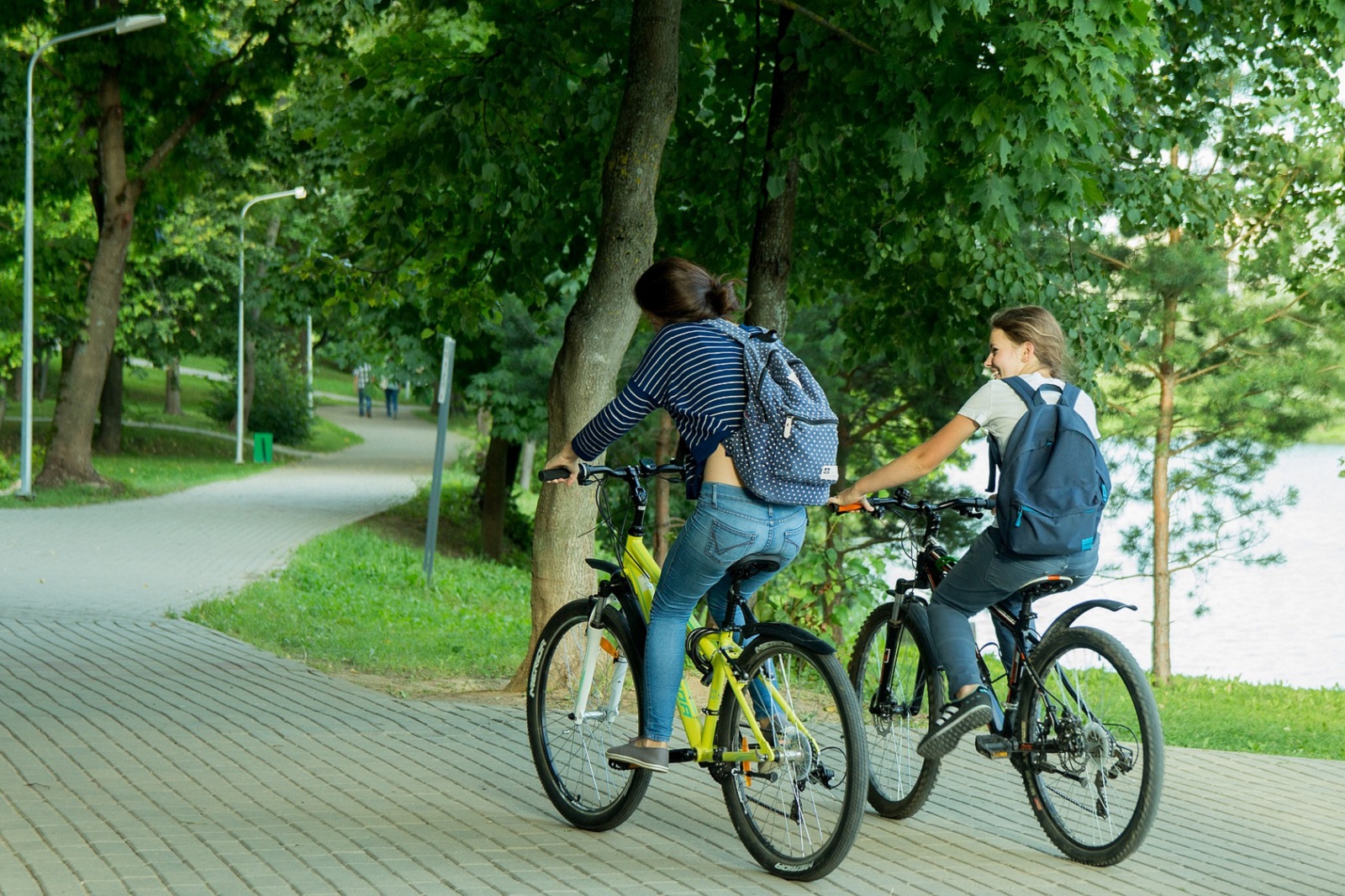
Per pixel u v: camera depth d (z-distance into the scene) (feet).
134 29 86.94
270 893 15.14
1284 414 55.47
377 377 109.09
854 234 40.11
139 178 93.81
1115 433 57.67
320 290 67.67
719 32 38.65
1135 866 17.67
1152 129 40.75
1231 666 64.39
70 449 93.97
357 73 42.55
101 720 25.18
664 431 66.23
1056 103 27.76
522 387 78.79
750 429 16.60
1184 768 24.11
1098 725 17.40
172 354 148.05
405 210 41.63
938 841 18.69
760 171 39.58
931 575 19.70
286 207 143.02
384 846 17.26
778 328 33.55
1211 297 53.67
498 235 42.14
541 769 19.48
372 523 92.32
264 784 20.57
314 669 33.06
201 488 109.60
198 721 25.35
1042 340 18.24
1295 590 89.04
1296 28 37.63
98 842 16.96
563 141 40.63
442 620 51.42
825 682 16.35
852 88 30.42
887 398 64.08
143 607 46.44
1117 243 55.06
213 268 143.95
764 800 17.03
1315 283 53.67
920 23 26.91
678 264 17.67
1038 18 28.32
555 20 37.27
